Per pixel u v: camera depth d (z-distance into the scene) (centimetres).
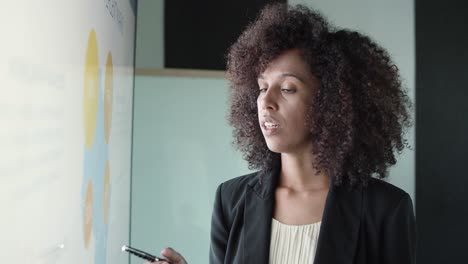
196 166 220
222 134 222
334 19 240
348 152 111
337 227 105
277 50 109
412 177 245
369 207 108
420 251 246
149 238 217
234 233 115
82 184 76
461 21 246
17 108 47
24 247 50
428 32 245
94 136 85
